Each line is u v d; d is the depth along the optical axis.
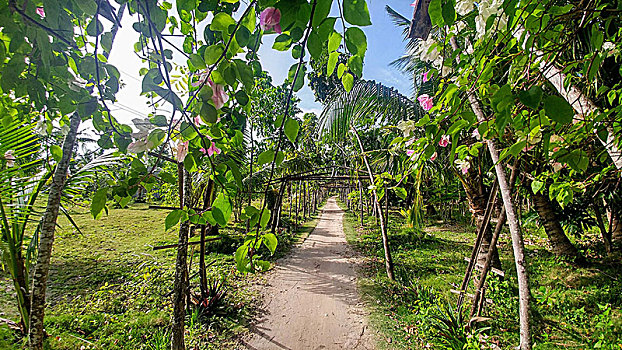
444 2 0.60
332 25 0.55
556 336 3.31
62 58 0.89
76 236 8.59
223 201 0.93
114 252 7.00
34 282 1.26
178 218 0.90
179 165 2.84
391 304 4.48
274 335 3.66
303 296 4.84
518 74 0.89
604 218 8.78
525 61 0.85
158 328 3.64
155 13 0.81
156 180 0.86
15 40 0.70
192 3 0.85
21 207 2.56
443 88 1.25
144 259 6.46
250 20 0.64
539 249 7.39
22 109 1.25
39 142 2.10
